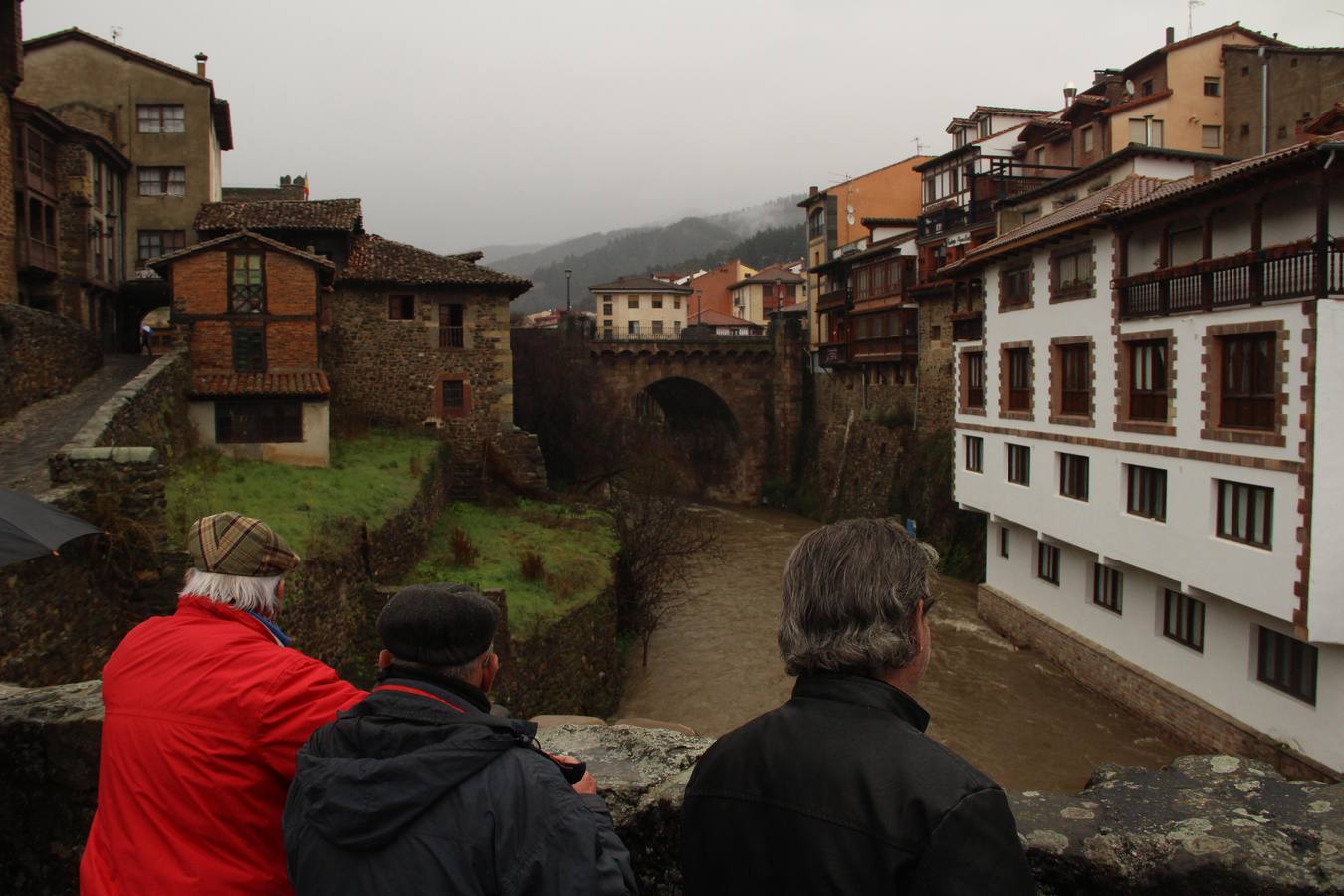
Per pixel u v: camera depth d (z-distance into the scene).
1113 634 21.59
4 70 23.75
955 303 37.38
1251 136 36.78
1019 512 24.47
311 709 2.61
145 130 34.00
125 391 19.03
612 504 35.53
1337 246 14.38
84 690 4.24
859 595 2.13
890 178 58.28
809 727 2.03
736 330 84.19
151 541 11.59
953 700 21.59
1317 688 15.52
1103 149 38.00
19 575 9.39
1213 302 16.91
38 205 26.66
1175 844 2.72
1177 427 17.94
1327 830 2.74
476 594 2.57
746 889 1.95
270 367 25.64
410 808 2.04
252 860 2.55
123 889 2.50
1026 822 2.93
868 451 44.75
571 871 2.04
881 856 1.78
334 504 20.11
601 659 22.27
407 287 32.56
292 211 32.16
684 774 3.40
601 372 52.50
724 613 29.50
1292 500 14.99
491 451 33.09
